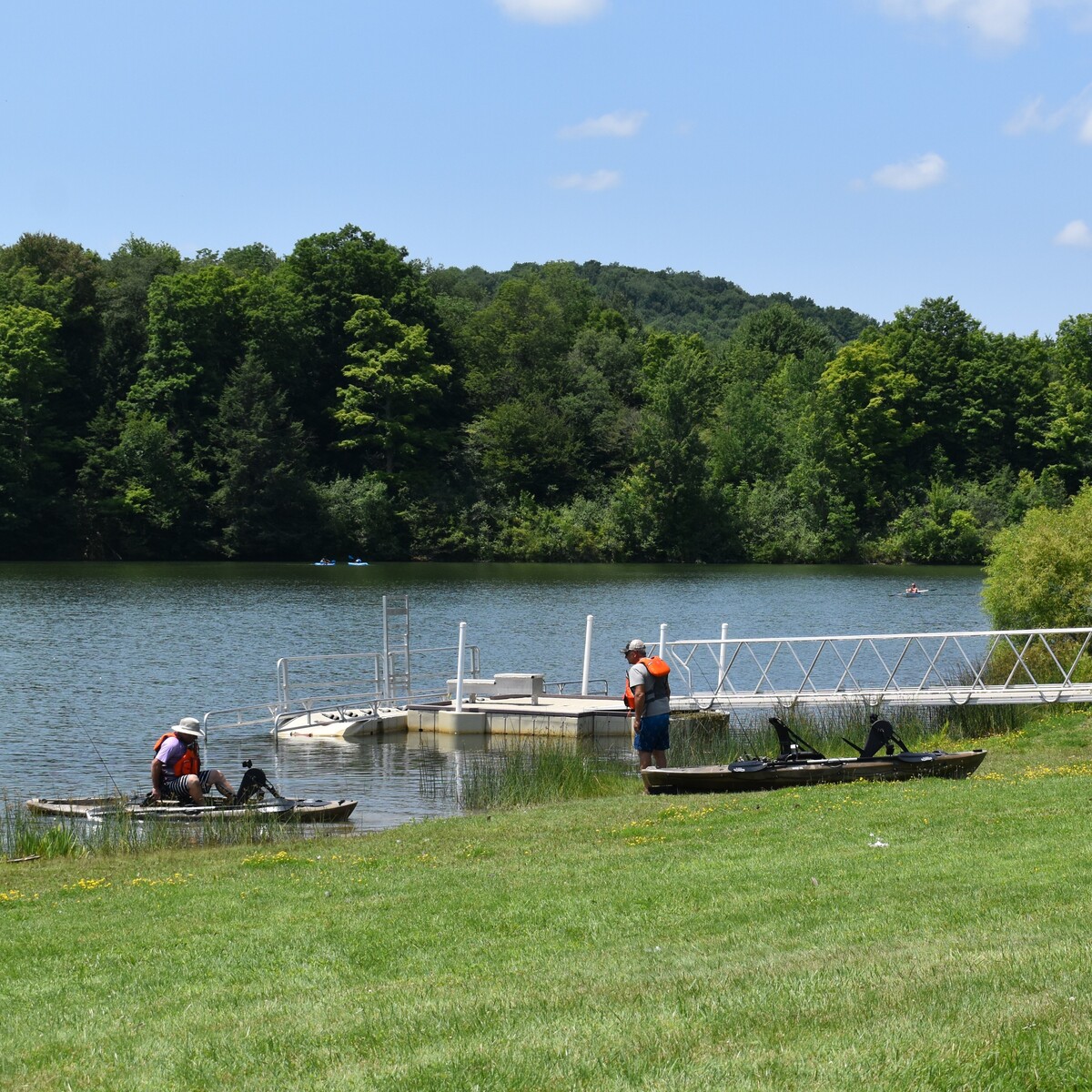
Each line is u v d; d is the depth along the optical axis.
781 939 8.91
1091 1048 5.90
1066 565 34.97
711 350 147.00
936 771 18.00
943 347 117.12
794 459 110.12
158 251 120.19
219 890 12.33
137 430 94.94
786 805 15.64
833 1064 5.89
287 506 98.12
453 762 25.06
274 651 43.75
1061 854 11.31
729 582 80.56
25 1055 7.19
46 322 95.69
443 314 124.75
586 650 33.19
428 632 50.72
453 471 111.06
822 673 41.03
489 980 8.20
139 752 26.36
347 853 14.55
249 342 104.56
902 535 103.00
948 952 8.00
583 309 150.50
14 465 91.50
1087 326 111.25
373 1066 6.40
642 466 103.56
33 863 15.00
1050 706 26.66
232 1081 6.38
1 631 48.41
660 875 11.63
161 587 70.38
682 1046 6.33
